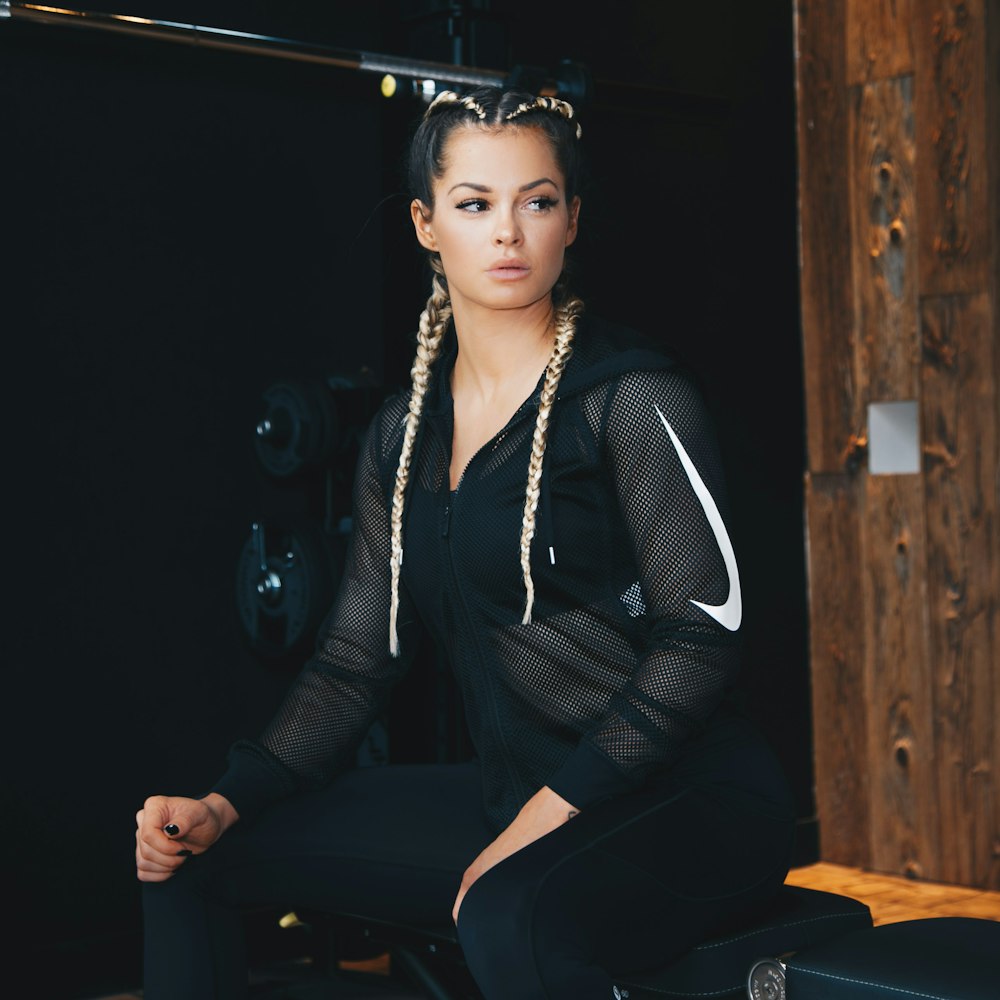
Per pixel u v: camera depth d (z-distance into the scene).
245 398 3.08
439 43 3.09
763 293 3.79
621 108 3.11
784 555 3.82
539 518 1.69
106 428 2.90
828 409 3.79
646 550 1.67
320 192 3.16
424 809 1.89
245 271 3.07
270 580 2.93
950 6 3.52
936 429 3.58
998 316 3.47
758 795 1.72
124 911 2.93
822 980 1.50
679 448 1.66
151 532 2.96
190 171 2.99
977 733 3.53
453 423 1.81
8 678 2.79
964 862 3.56
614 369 1.68
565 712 1.74
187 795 3.01
